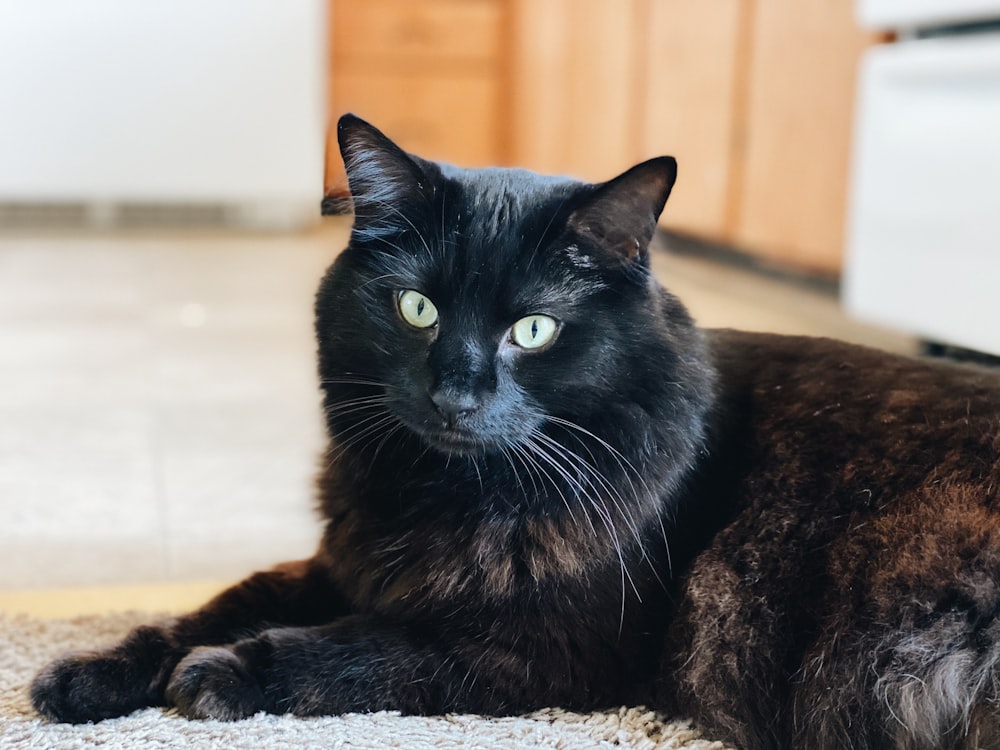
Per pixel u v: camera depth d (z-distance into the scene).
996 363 0.67
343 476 0.53
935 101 0.88
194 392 0.97
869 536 0.49
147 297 1.35
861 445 0.51
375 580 0.51
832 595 0.49
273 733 0.46
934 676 0.46
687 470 0.51
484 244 0.49
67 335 1.15
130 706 0.49
